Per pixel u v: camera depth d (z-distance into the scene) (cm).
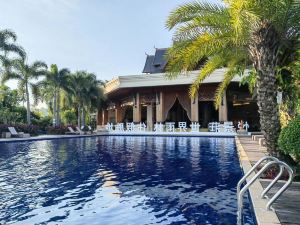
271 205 473
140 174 898
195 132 2753
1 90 3994
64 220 506
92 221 501
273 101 766
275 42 757
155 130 3059
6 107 3894
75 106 3981
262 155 1067
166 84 3041
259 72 770
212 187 720
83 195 661
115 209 563
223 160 1180
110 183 776
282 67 913
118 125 3384
